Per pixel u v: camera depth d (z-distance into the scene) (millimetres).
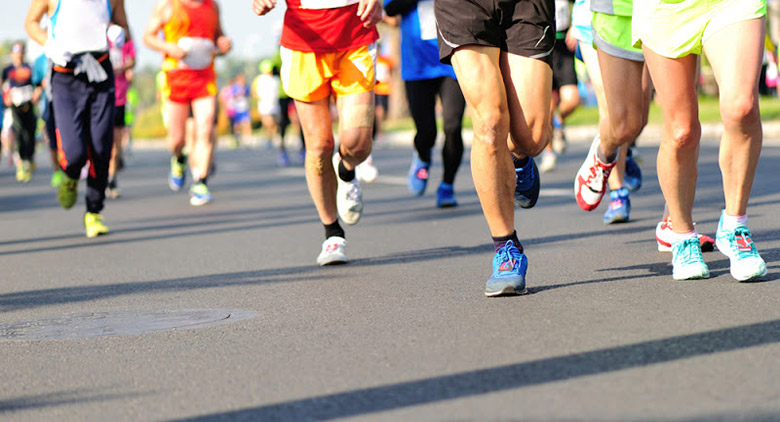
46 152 78312
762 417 7039
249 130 91562
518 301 11711
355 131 14797
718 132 48438
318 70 14656
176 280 15219
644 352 8945
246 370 9250
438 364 8992
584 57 15578
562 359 8875
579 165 34688
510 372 8570
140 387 8898
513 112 11836
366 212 23672
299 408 7980
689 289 11781
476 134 11805
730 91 11430
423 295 12586
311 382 8703
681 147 12086
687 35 11586
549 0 11656
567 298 11703
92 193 21547
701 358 8656
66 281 15719
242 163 50719
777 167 28859
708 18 11492
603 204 22250
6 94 43406
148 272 16219
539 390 7996
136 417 8008
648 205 21250
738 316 10172
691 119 11969
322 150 15109
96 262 17734
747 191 11984
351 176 15625
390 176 34750
